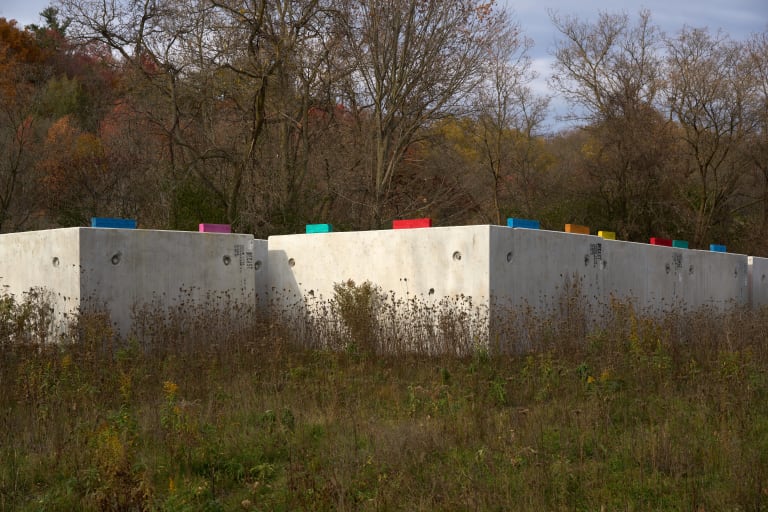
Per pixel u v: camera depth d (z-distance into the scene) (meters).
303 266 14.37
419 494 5.73
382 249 13.36
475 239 12.19
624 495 5.77
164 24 20.58
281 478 6.17
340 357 11.10
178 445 6.46
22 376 8.17
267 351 10.69
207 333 11.72
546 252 13.29
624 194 29.91
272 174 21.95
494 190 31.09
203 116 22.28
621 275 15.41
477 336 11.10
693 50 30.39
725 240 31.81
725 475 6.09
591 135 33.28
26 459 6.39
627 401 8.53
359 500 5.60
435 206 29.23
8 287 12.69
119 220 12.52
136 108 21.72
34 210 27.94
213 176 22.05
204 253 13.28
